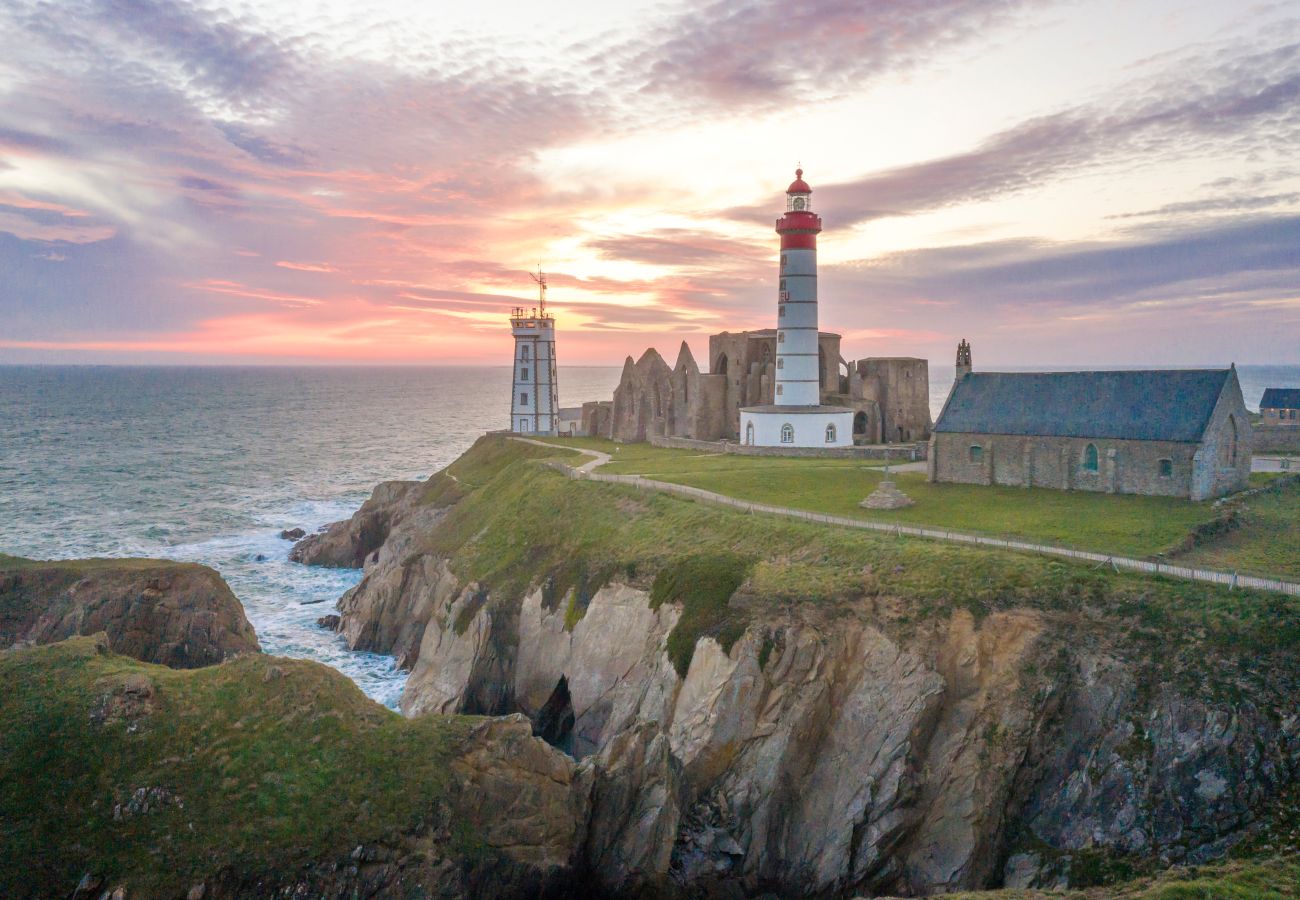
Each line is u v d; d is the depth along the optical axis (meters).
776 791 44.53
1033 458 69.62
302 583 96.38
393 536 96.88
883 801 41.53
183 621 64.69
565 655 61.56
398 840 34.94
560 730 62.75
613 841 41.53
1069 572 44.94
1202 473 60.84
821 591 49.44
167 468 178.50
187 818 33.88
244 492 152.88
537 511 78.19
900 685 43.78
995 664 42.72
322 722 38.47
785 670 46.59
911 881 40.56
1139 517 57.06
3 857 31.73
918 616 45.75
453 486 107.88
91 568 66.81
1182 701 37.56
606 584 61.38
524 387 141.00
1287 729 34.94
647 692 52.22
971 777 40.41
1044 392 71.62
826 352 108.69
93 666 39.75
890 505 63.22
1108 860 36.19
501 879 37.00
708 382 111.69
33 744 35.44
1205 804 35.19
